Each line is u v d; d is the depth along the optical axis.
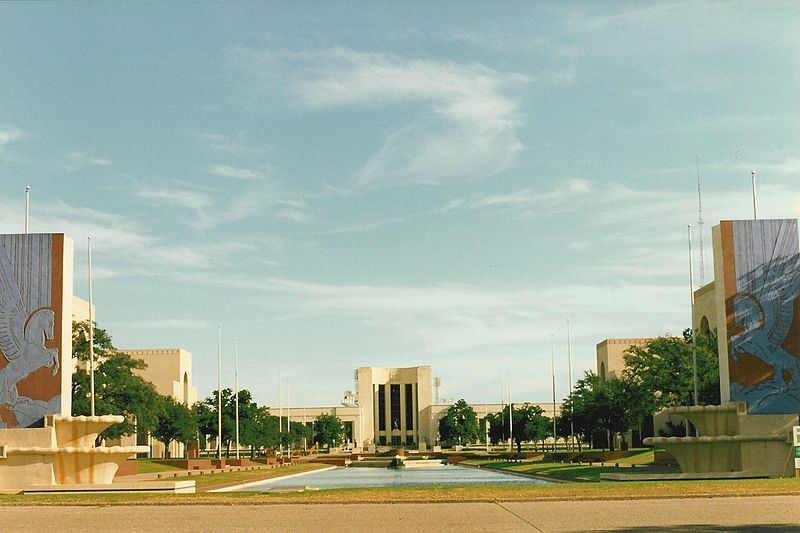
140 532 24.25
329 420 198.12
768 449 48.53
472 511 28.78
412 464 117.56
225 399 131.88
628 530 23.16
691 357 81.44
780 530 22.72
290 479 72.25
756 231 50.53
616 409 91.69
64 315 50.50
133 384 90.94
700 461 49.38
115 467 49.72
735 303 50.19
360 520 26.52
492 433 168.00
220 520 27.02
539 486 37.09
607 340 140.88
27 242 50.88
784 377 49.31
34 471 48.25
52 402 49.62
